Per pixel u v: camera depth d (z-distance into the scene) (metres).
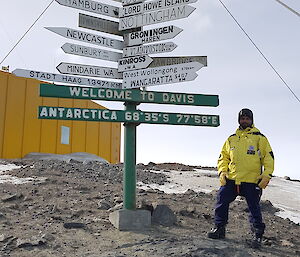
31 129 15.44
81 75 6.19
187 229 5.83
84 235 5.18
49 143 16.25
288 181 15.02
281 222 7.43
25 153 15.10
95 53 6.25
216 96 6.24
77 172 10.75
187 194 9.13
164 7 6.20
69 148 17.38
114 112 5.87
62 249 4.60
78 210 6.40
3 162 12.34
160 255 4.35
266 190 11.84
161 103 6.08
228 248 4.66
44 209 6.44
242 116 5.44
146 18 6.29
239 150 5.30
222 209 5.35
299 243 5.89
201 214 6.92
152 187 10.15
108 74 6.37
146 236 5.20
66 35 6.04
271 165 5.12
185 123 6.07
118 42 6.46
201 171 14.99
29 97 15.45
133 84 6.23
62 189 8.19
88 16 6.29
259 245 5.14
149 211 5.82
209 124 6.15
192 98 6.16
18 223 5.54
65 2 6.03
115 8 6.52
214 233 5.30
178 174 13.42
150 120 5.96
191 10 5.98
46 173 10.02
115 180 10.18
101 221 5.89
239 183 5.21
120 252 4.48
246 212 7.71
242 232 6.05
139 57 6.25
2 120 14.30
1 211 6.14
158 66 6.21
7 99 14.58
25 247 4.60
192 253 4.39
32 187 8.16
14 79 14.92
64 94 5.75
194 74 5.88
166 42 6.08
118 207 6.49
